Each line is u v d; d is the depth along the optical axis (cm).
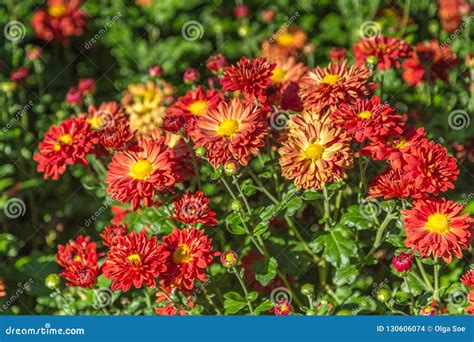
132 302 339
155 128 376
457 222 268
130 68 520
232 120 285
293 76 355
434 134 377
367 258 313
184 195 288
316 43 504
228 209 337
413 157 269
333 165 276
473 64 427
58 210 433
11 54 501
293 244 331
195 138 290
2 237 399
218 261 336
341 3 522
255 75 295
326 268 330
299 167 279
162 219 315
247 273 330
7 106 464
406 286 304
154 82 471
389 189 275
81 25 512
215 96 322
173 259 275
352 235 314
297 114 314
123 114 374
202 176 346
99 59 530
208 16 533
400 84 421
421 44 421
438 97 420
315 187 279
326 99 292
